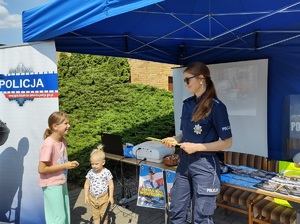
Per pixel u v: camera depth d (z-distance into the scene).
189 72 2.31
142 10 2.91
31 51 3.03
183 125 2.49
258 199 3.20
